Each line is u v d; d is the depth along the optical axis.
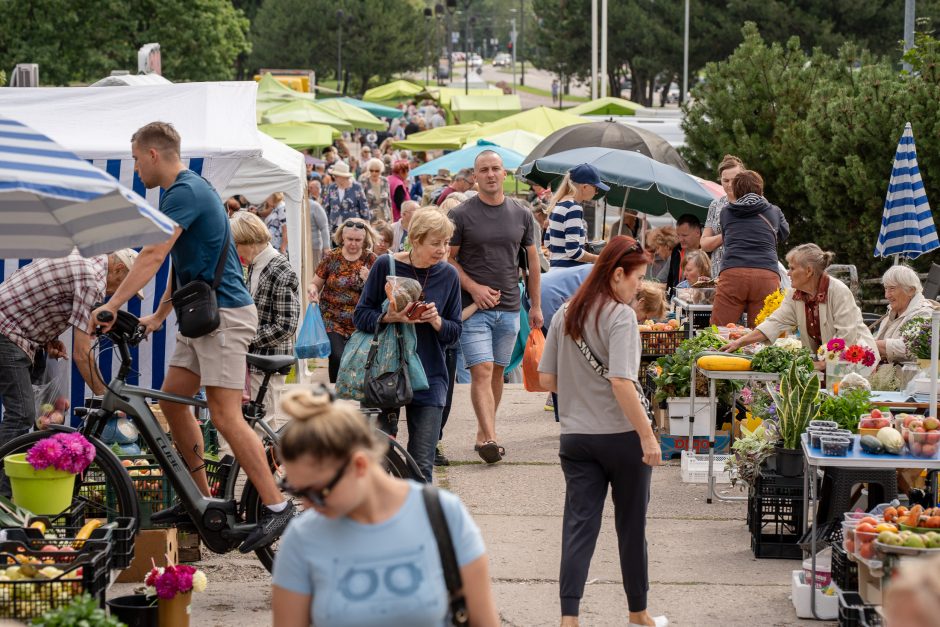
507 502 10.42
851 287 16.42
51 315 9.03
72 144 11.14
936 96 18.61
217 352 7.42
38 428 9.31
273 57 102.25
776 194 22.16
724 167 14.75
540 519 9.89
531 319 12.15
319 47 104.06
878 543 6.65
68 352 10.66
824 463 7.61
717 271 15.02
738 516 10.03
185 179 7.38
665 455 12.00
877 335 11.22
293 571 3.96
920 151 18.72
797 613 7.62
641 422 6.66
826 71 22.80
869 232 19.25
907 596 3.38
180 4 60.84
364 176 31.98
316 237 22.73
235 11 65.94
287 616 3.99
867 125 19.09
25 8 57.19
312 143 37.03
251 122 11.94
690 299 13.78
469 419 14.04
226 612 7.59
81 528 7.16
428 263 9.32
